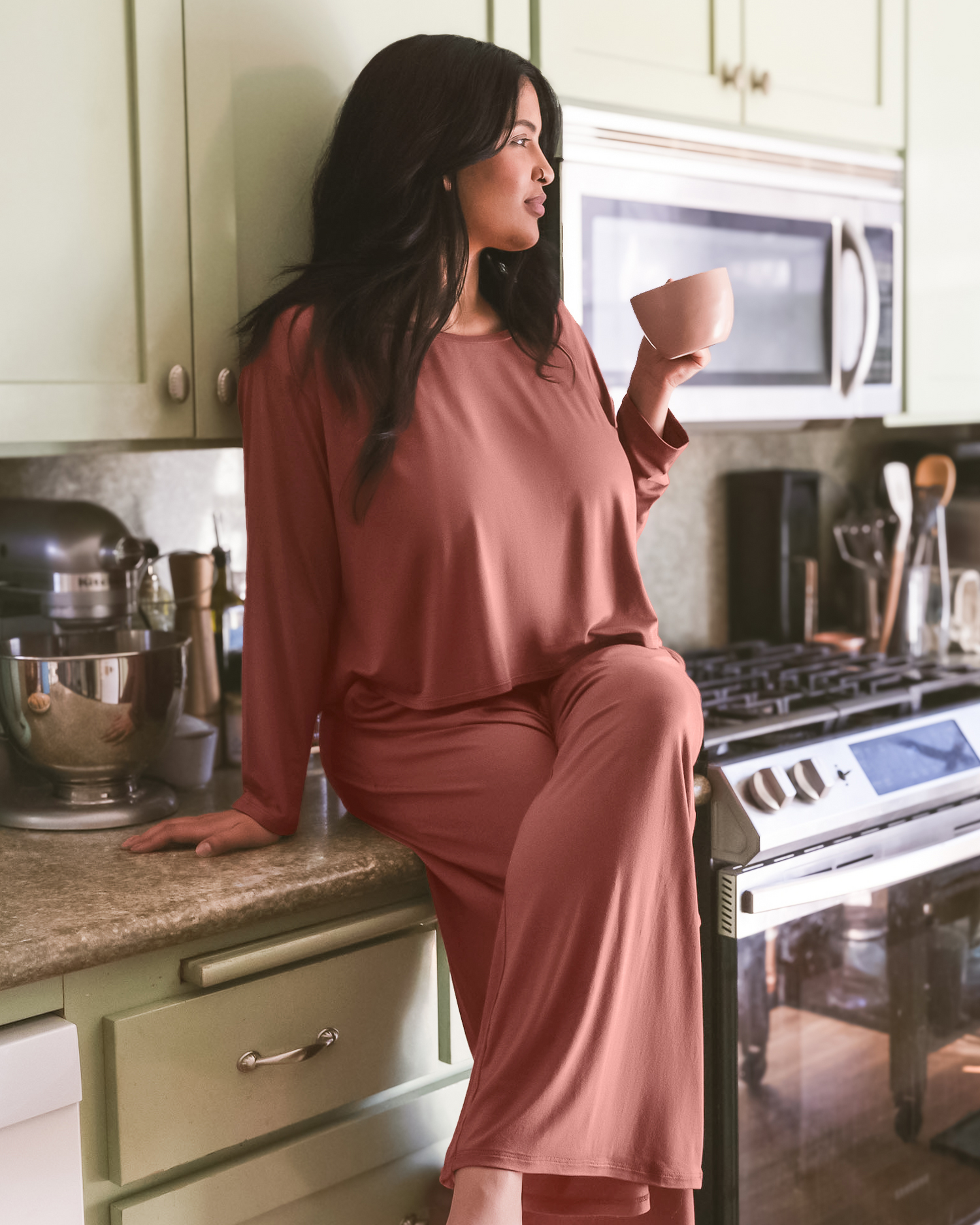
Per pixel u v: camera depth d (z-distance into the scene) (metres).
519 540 1.25
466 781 1.22
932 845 1.57
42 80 1.22
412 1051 1.30
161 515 1.72
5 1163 1.01
